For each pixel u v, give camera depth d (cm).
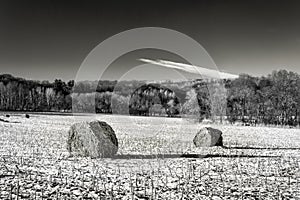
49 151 1819
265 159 1759
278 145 2591
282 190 1109
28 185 1055
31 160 1519
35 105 6962
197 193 1050
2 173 1205
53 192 998
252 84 6738
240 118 6269
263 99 6562
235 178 1273
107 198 963
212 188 1115
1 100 7194
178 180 1224
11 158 1540
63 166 1419
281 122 6175
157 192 1049
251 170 1441
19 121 4019
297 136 3616
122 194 1016
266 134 3700
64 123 3931
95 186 1096
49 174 1238
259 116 6391
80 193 1004
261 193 1065
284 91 6581
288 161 1711
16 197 918
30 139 2334
